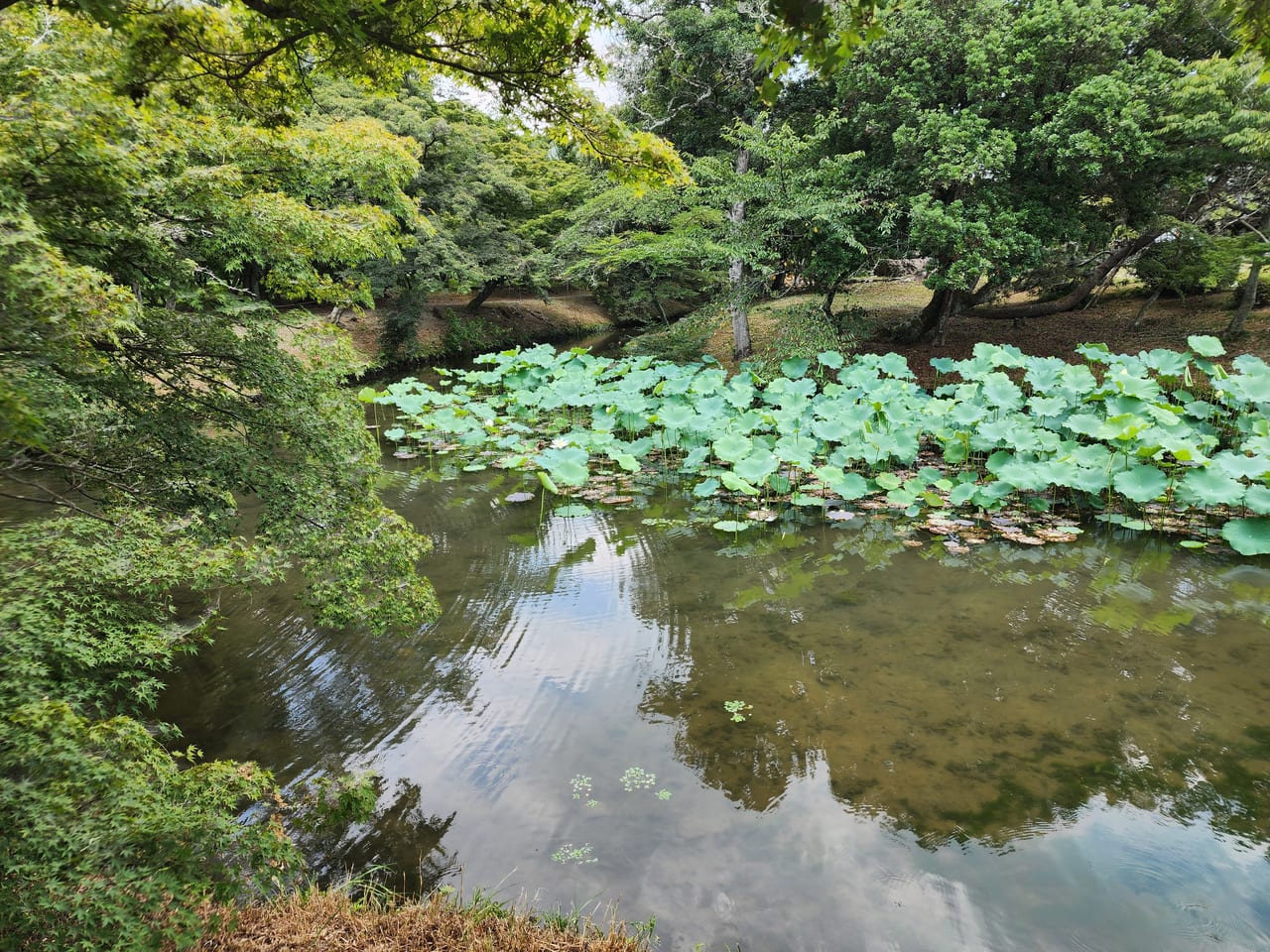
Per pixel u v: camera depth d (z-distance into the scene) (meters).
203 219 4.40
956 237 13.04
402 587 5.10
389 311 24.25
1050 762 4.73
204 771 3.36
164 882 2.68
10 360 2.92
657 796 4.50
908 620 6.78
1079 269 18.00
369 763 4.88
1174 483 9.19
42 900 2.35
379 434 15.68
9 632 3.82
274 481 4.59
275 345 4.79
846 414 11.30
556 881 3.84
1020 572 7.82
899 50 13.66
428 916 3.33
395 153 6.05
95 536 5.09
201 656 6.23
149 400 4.34
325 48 3.03
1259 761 4.68
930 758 4.79
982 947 3.42
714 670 5.98
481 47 2.96
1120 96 11.62
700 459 11.23
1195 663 5.86
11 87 3.17
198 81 3.19
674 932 3.50
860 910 3.63
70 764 2.68
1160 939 3.45
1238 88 11.52
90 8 2.33
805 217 14.83
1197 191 14.14
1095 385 11.77
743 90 17.72
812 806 4.37
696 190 15.64
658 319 31.17
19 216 2.73
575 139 3.61
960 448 11.01
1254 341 15.24
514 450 13.97
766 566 8.23
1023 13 12.73
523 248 24.25
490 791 4.58
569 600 7.44
